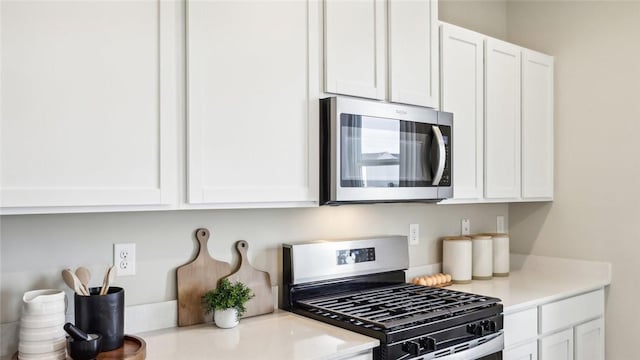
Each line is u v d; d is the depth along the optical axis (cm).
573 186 304
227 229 209
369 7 211
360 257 242
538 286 274
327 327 192
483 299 226
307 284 224
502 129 278
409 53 225
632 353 281
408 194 219
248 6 177
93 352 146
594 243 296
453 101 251
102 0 148
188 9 164
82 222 176
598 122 294
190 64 164
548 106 308
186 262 199
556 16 311
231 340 177
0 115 132
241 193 175
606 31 290
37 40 138
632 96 281
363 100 210
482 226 321
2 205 132
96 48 147
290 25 188
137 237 187
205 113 167
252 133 178
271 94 183
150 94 157
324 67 197
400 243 260
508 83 282
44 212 140
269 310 215
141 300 188
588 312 277
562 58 309
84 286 164
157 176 158
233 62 174
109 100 149
